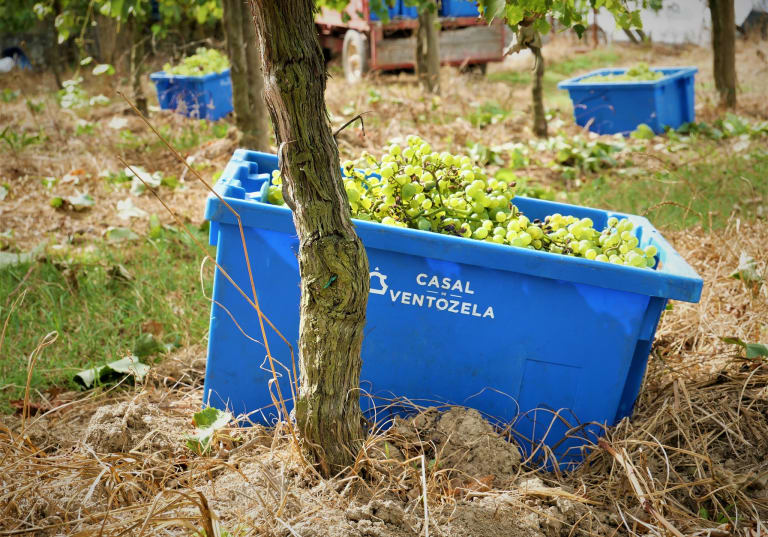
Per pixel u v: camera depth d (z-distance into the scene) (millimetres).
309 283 2381
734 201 6176
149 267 4918
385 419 3004
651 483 2674
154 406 3127
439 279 2838
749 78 13477
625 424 2939
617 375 2867
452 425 2822
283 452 2705
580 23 2963
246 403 3043
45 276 4699
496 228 3045
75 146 8312
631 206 6266
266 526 2273
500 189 3314
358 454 2527
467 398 2971
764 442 2994
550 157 8445
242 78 7207
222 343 2979
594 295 2791
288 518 2350
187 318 4246
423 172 3250
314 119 2268
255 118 7289
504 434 2949
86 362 3854
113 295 4633
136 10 7770
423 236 2756
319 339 2418
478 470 2705
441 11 13133
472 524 2406
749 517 2619
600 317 2812
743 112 10883
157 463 2650
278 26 2178
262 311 2932
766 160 7508
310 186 2305
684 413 3121
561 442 2906
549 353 2875
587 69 15383
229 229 2857
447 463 2732
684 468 2916
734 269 4582
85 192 6641
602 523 2551
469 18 13258
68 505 2334
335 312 2385
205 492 2484
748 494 2750
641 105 9492
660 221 5699
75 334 4105
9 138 8195
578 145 8359
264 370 2994
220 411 2877
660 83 9336
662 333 3975
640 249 3090
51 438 2996
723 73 10914
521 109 11227
